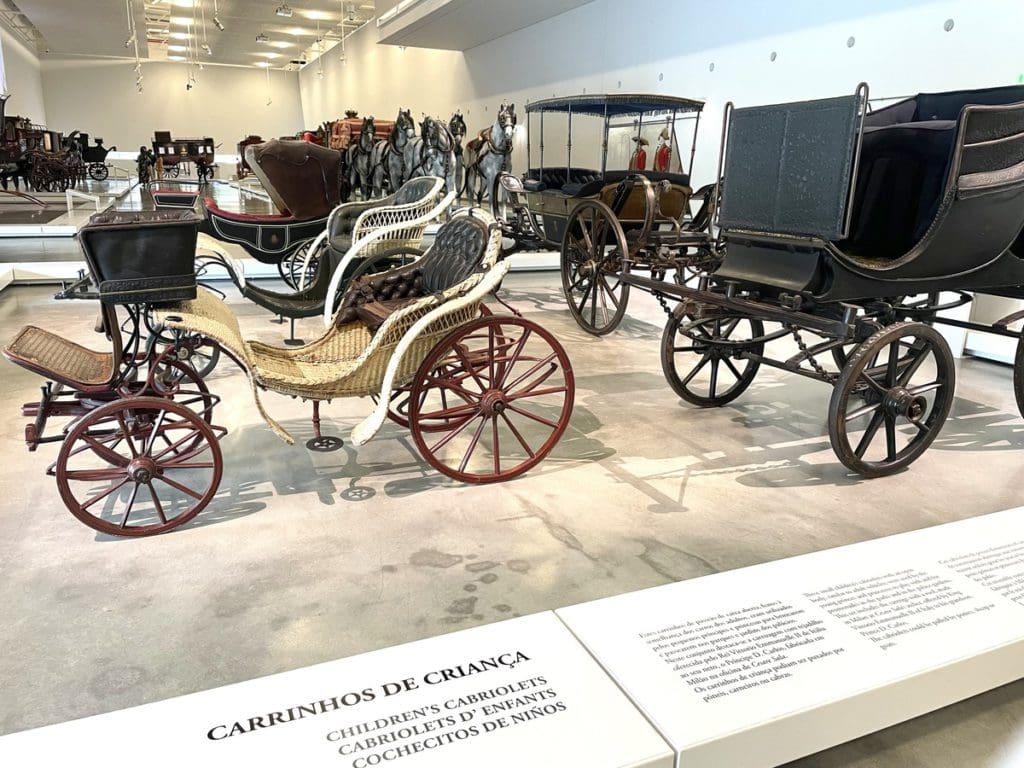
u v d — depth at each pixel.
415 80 17.14
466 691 1.51
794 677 1.61
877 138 3.29
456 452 3.31
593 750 1.38
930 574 2.02
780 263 3.03
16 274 6.87
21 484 2.93
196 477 3.01
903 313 3.44
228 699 1.47
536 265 8.95
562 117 10.98
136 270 2.48
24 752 1.34
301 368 3.02
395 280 3.48
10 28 18.47
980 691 1.81
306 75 26.70
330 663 1.57
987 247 3.06
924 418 3.83
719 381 4.43
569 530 2.66
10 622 2.10
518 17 11.44
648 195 4.86
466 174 9.06
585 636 1.71
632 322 6.10
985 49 5.29
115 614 2.14
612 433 3.58
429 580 2.34
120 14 16.86
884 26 6.06
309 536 2.58
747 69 7.52
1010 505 2.90
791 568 2.02
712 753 1.45
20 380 4.16
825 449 3.43
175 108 26.12
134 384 2.71
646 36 9.11
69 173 12.25
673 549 2.55
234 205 10.07
